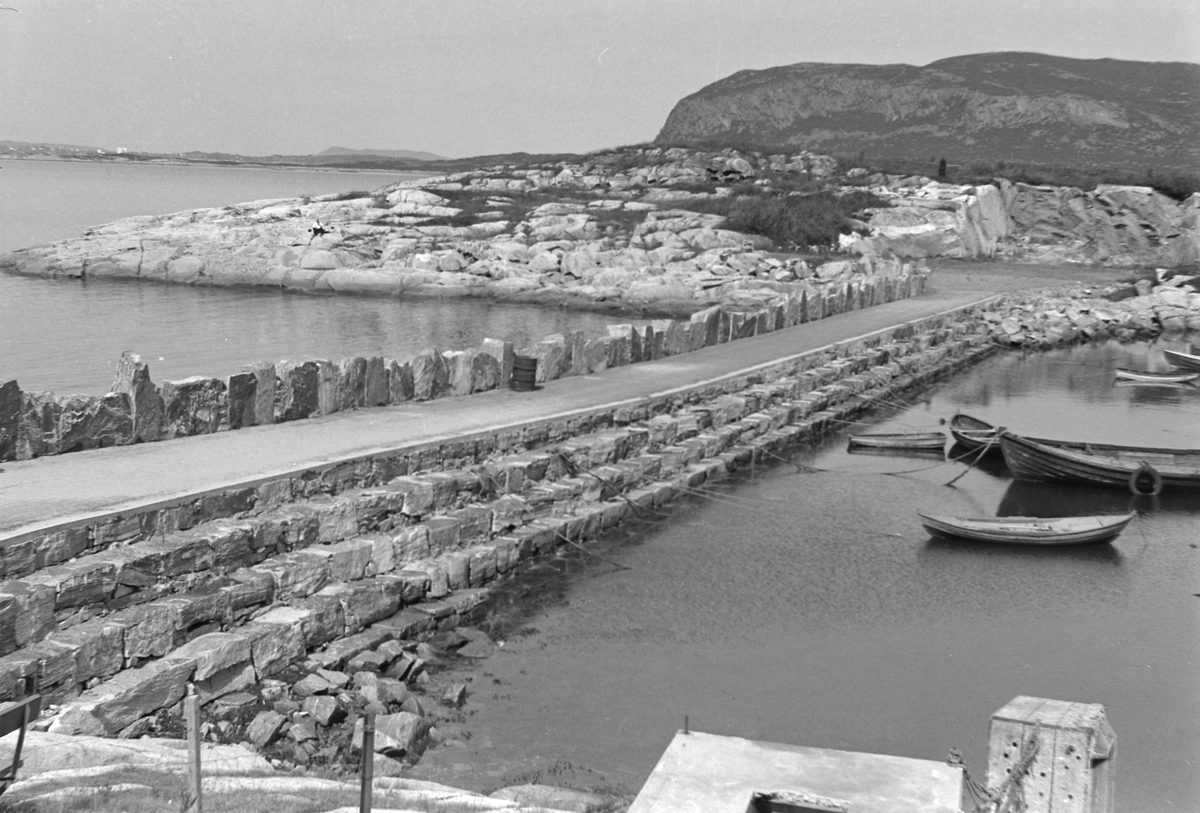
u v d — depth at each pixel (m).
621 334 41.31
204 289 78.81
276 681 18.30
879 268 77.38
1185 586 26.66
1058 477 35.78
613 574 25.97
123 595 17.50
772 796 6.36
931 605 24.88
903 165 110.94
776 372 42.94
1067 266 92.38
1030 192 103.44
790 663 21.42
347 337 58.19
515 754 17.25
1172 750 18.14
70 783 11.88
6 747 12.85
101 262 83.44
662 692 19.89
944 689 20.52
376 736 16.77
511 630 22.53
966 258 94.31
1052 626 23.89
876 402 47.69
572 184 112.12
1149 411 47.69
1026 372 56.84
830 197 98.56
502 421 28.77
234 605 18.77
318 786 13.11
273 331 59.72
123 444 23.31
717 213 93.44
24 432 21.56
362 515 22.58
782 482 35.31
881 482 35.75
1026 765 7.59
